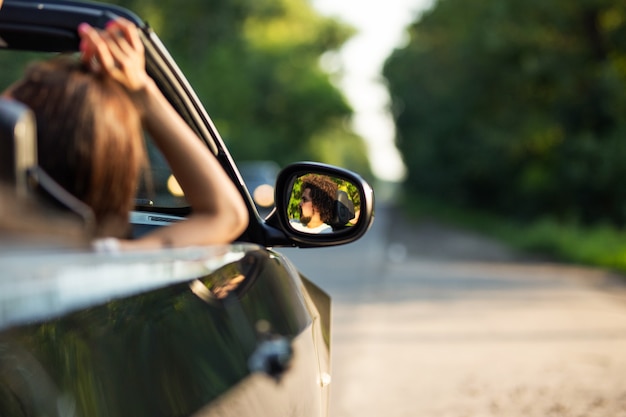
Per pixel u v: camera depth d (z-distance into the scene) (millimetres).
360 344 11758
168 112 2533
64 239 1646
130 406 1954
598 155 43188
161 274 2148
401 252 32562
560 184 46688
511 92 48500
